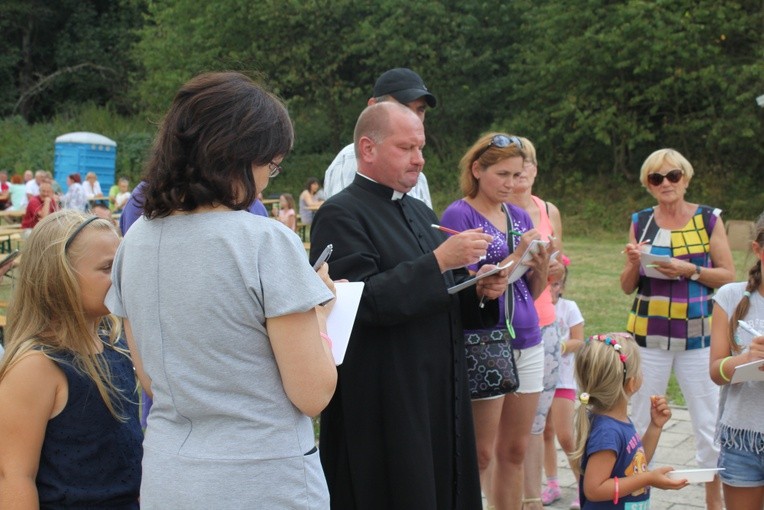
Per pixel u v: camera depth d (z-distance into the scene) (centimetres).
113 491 229
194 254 193
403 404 306
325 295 196
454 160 2733
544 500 473
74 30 3794
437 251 301
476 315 331
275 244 195
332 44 2806
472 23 2675
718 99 2239
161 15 2994
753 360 331
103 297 231
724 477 357
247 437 192
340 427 316
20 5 3656
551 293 473
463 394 326
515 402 391
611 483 319
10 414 217
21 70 3809
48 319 228
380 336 309
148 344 198
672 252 464
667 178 462
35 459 220
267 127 198
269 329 193
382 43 2717
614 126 2366
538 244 354
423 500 303
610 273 1399
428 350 313
